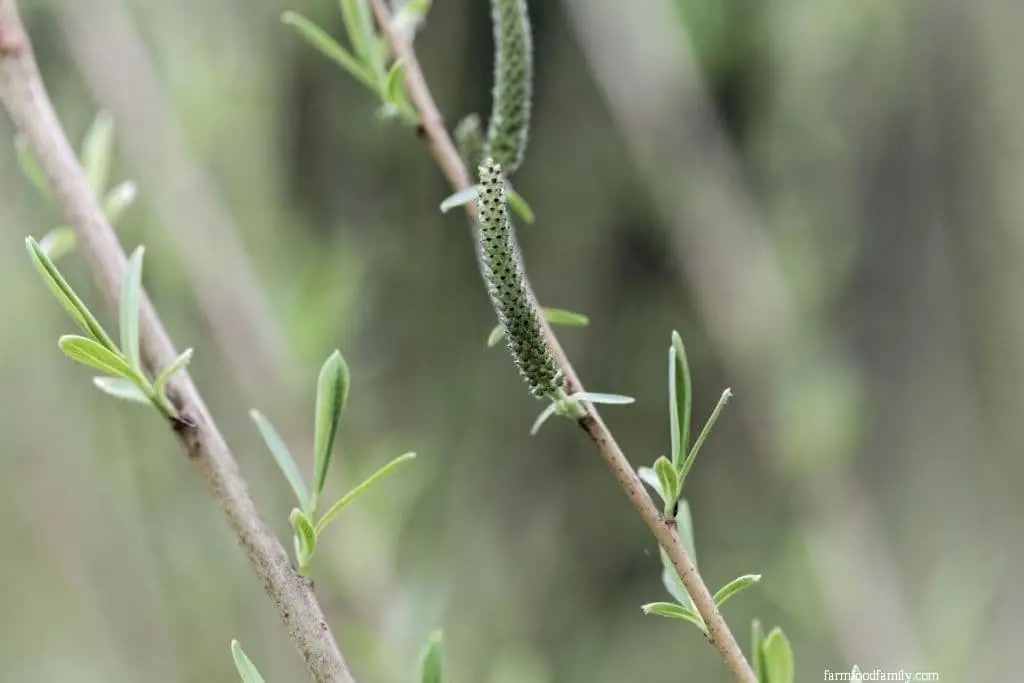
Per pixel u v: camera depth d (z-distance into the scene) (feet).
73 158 1.69
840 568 2.86
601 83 3.03
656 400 3.90
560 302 3.86
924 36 3.32
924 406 3.59
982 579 3.10
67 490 3.59
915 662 2.81
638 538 3.99
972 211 3.47
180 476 3.15
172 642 3.25
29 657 4.20
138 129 2.61
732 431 3.91
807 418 2.89
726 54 3.02
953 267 3.52
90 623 4.00
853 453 3.03
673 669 3.92
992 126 3.38
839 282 3.14
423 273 3.61
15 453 3.56
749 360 2.97
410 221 3.56
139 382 1.61
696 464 4.00
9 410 3.51
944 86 3.38
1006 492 3.45
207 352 2.84
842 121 3.22
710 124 3.05
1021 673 3.21
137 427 3.05
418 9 1.76
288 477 1.61
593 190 3.75
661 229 3.56
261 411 2.52
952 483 3.53
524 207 1.67
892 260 3.55
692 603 1.60
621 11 2.97
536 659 3.24
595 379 3.91
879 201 3.52
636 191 3.68
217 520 3.19
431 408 3.59
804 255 3.07
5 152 2.96
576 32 3.27
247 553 1.62
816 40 2.92
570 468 3.95
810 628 2.95
